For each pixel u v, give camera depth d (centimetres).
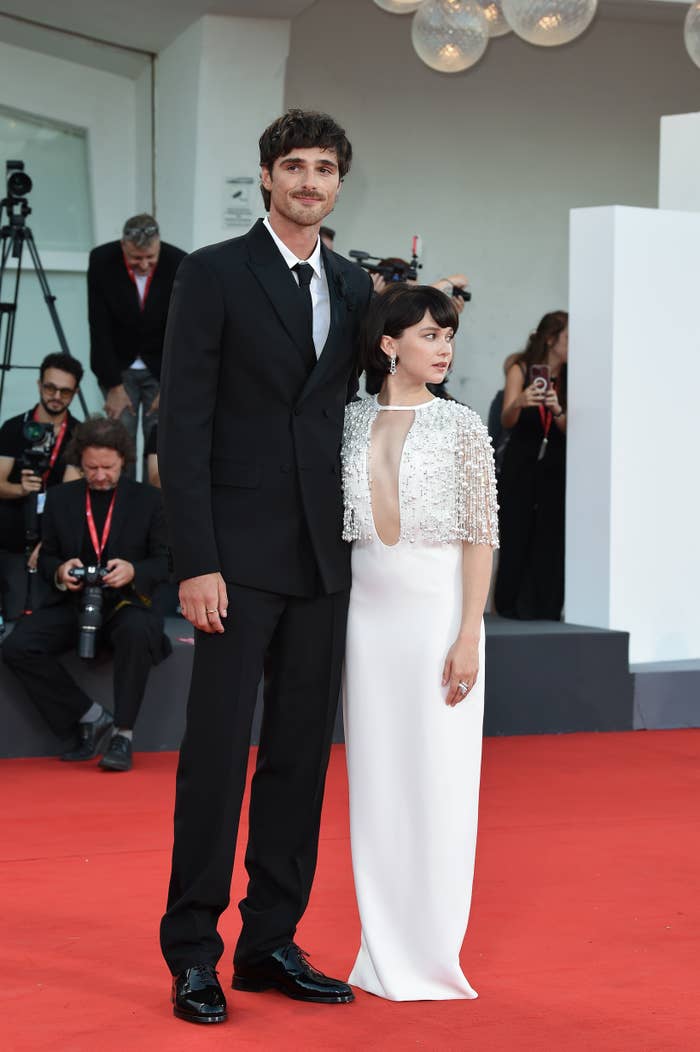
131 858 720
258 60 1373
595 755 1030
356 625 530
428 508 520
